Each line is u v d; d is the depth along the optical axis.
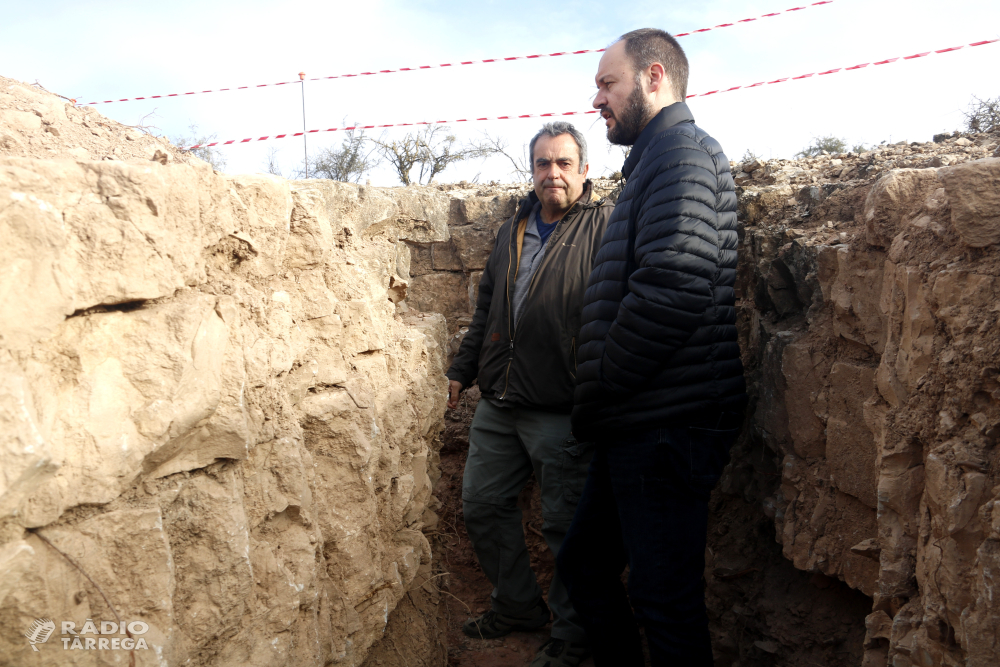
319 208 2.05
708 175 1.83
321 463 1.91
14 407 1.03
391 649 2.35
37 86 1.98
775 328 2.68
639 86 2.07
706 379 1.89
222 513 1.44
